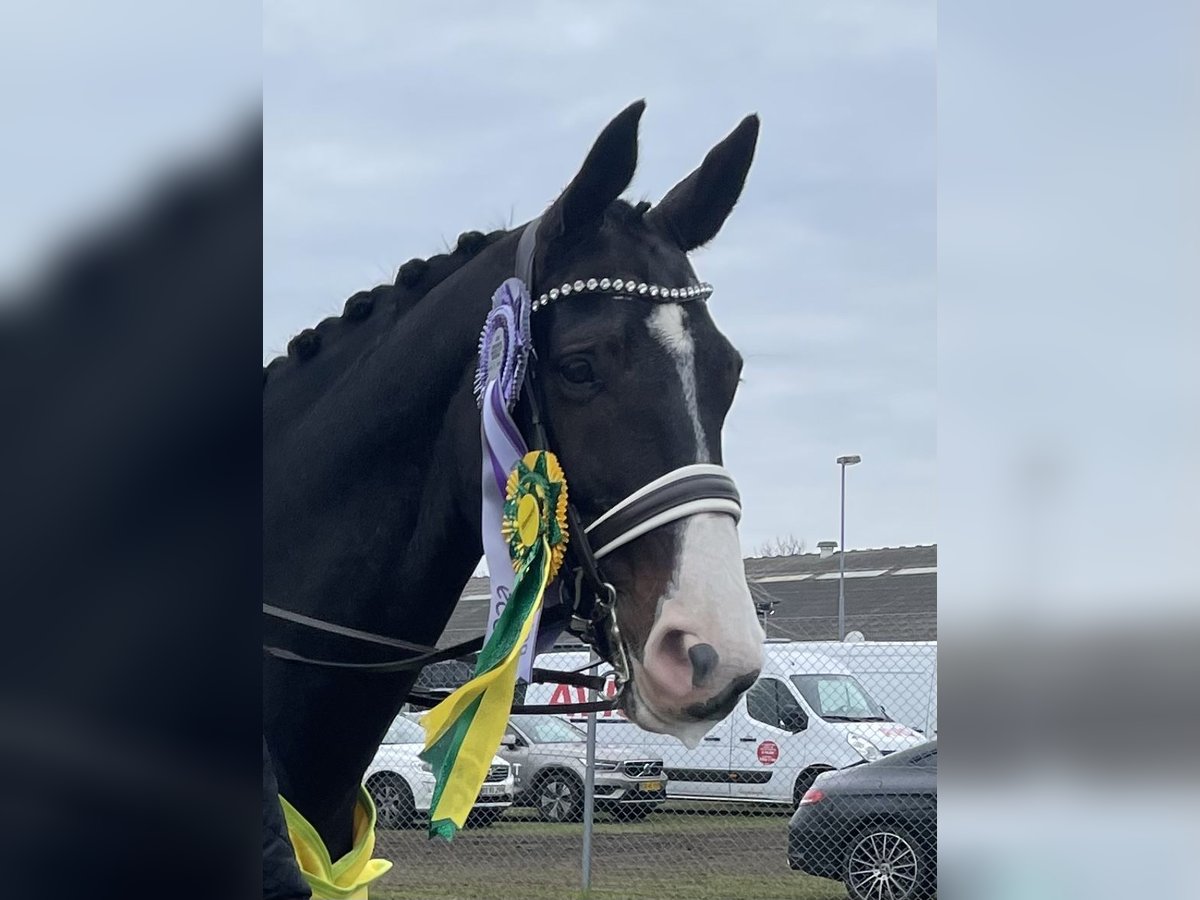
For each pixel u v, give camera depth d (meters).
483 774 1.78
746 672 1.67
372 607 2.04
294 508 2.10
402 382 2.03
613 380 1.79
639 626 1.74
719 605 1.69
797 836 6.07
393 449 2.04
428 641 2.07
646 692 1.72
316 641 2.04
